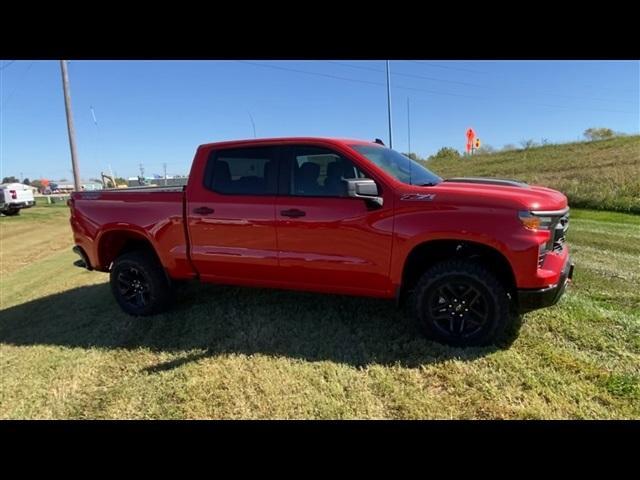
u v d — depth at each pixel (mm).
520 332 3652
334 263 3676
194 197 4168
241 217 3959
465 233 3227
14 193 22406
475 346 3432
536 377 2988
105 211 4609
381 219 3477
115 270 4668
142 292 4645
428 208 3346
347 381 3086
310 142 3805
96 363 3645
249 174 3992
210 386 3113
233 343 3801
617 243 7219
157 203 4348
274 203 3830
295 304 4633
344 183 3533
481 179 4172
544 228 3197
